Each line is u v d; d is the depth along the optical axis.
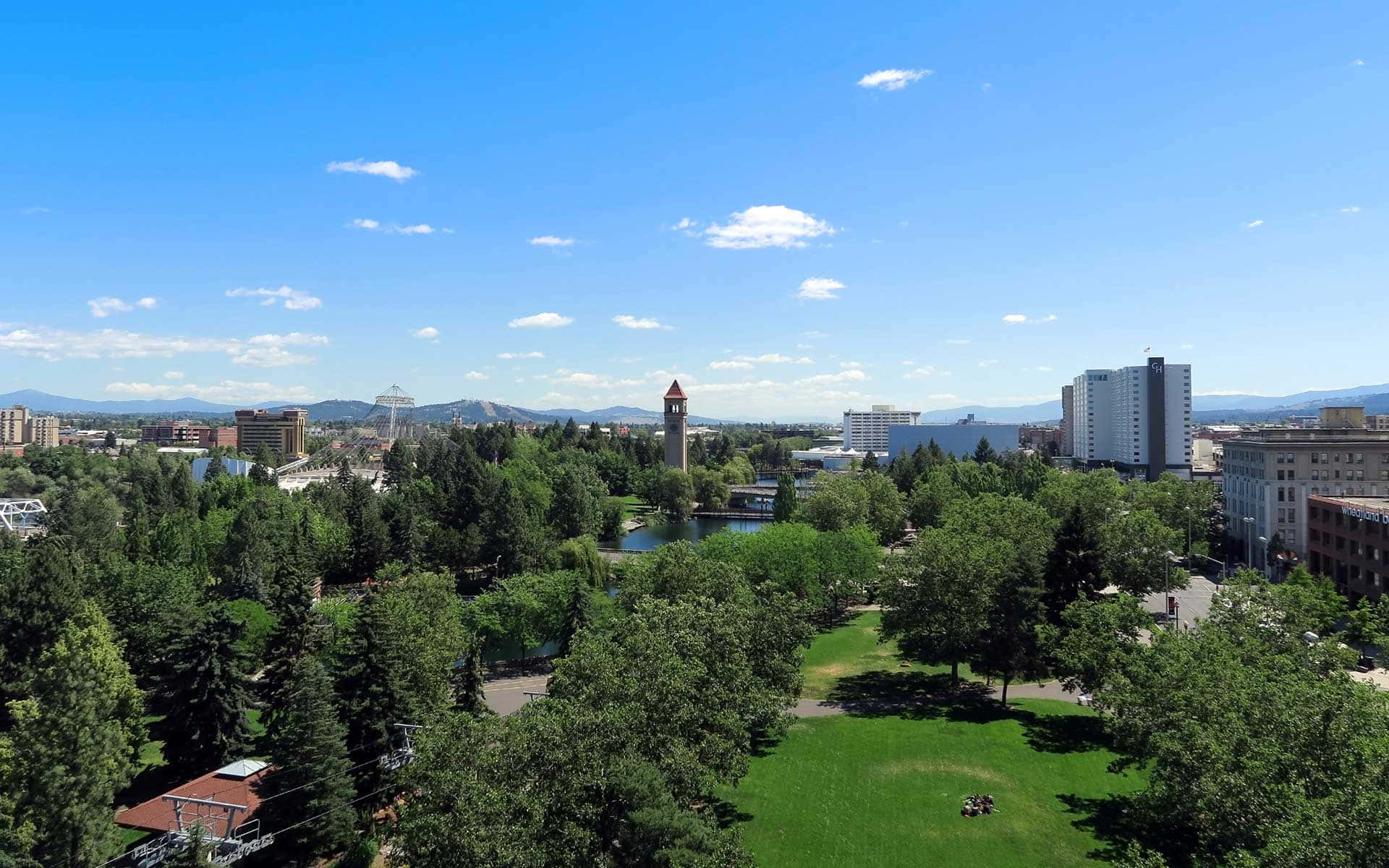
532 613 92.19
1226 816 35.75
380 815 56.53
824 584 110.44
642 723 42.41
